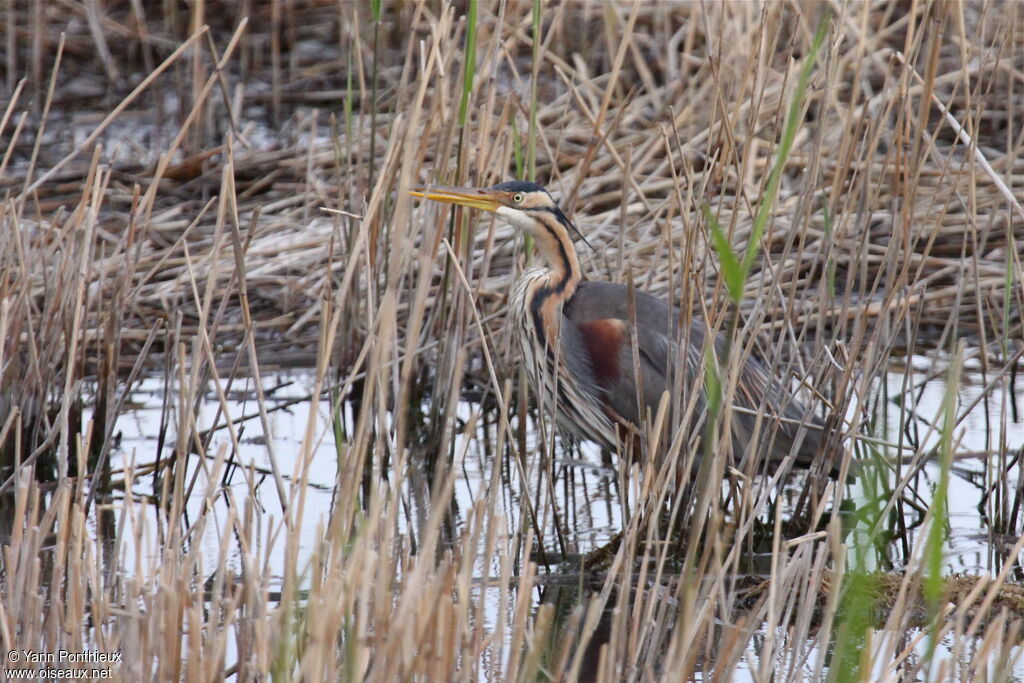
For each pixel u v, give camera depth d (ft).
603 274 47.50
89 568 23.80
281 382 46.50
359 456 23.25
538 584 32.04
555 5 67.41
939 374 46.44
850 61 58.34
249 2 78.18
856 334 34.04
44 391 37.91
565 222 37.60
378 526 23.80
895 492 31.65
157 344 48.16
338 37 78.79
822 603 30.60
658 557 25.18
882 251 49.90
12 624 23.95
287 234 52.26
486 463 40.60
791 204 50.57
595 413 38.09
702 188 32.53
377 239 38.22
